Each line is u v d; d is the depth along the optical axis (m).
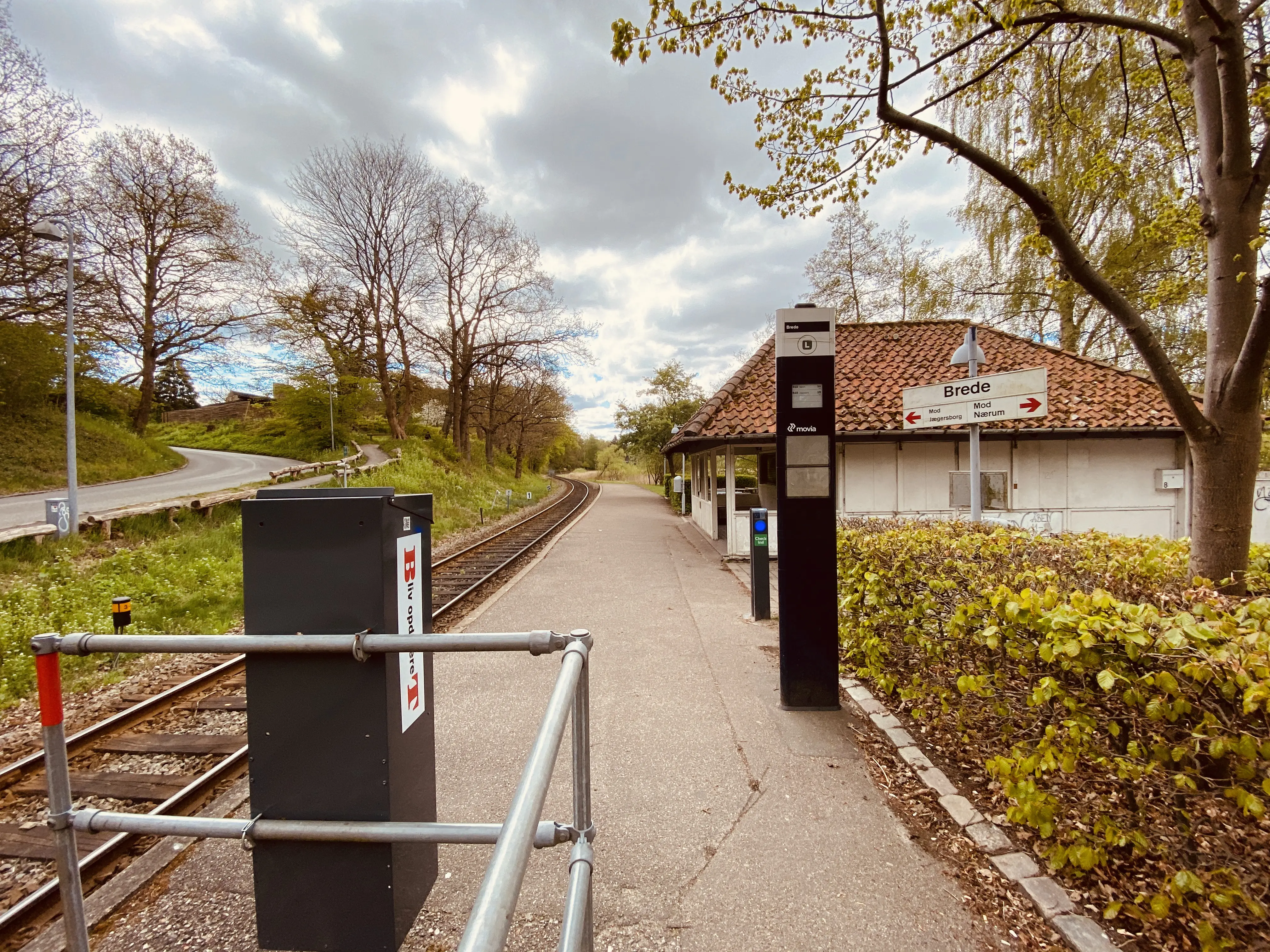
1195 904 1.90
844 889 2.26
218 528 11.93
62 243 16.31
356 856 1.76
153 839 2.96
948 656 3.26
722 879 2.33
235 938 2.12
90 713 4.76
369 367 31.19
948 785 2.92
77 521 10.17
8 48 16.00
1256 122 4.06
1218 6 3.23
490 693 4.34
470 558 11.79
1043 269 15.38
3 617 6.41
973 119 14.59
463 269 30.05
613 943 2.02
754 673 4.68
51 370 19.94
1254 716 1.82
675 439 11.36
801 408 3.89
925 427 5.65
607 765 3.25
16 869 2.78
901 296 21.78
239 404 54.84
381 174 27.80
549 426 46.62
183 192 24.12
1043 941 1.98
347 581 1.78
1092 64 6.12
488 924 0.71
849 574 4.31
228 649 1.66
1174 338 13.91
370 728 1.75
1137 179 5.60
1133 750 2.05
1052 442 10.24
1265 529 9.85
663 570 9.53
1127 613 2.10
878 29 3.84
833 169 4.89
